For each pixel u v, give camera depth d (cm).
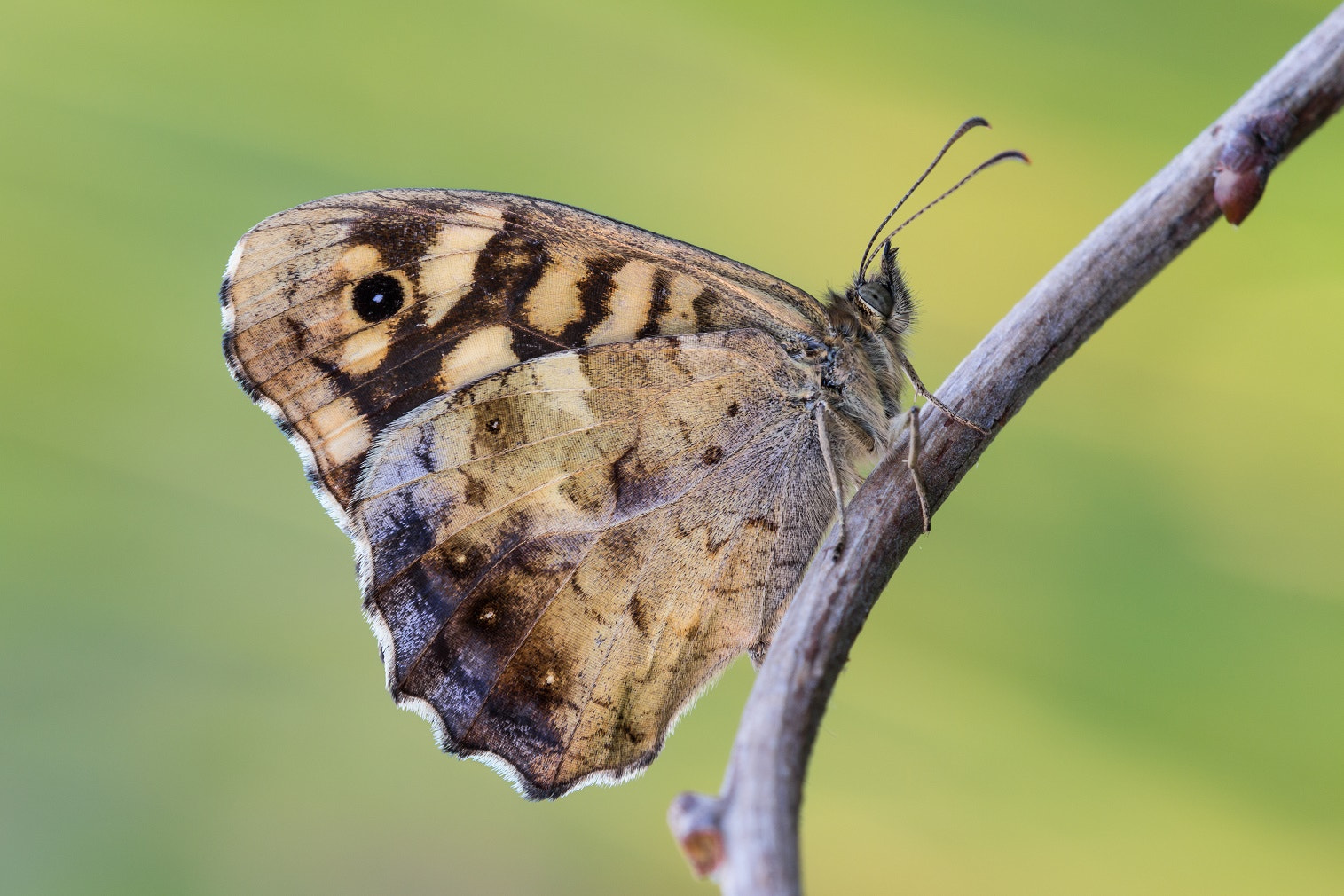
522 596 28
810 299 28
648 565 28
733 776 26
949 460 27
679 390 28
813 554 28
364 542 28
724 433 28
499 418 28
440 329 28
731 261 28
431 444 28
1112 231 27
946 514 30
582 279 28
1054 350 27
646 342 28
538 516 28
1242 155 27
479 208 28
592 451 28
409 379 28
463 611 28
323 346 28
